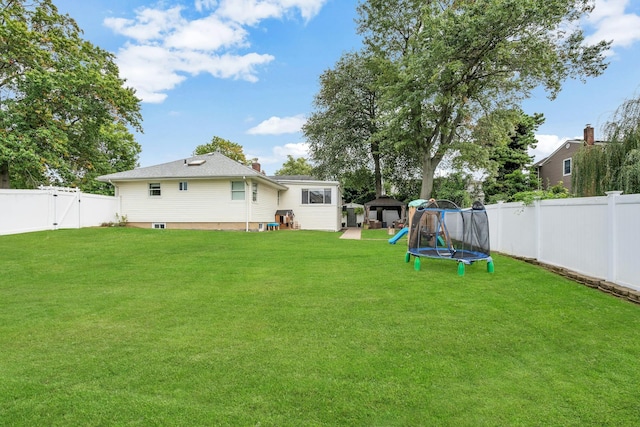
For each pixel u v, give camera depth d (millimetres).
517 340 3828
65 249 10438
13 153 14711
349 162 29469
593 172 8234
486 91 20016
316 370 3146
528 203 8547
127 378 3008
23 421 2398
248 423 2387
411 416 2480
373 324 4344
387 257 9672
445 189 26359
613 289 5430
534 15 14703
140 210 18781
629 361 3316
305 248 11539
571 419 2447
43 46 17188
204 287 6324
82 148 19969
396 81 21250
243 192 18078
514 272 7312
